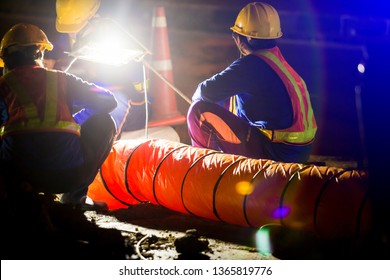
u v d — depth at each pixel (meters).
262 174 5.13
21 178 4.98
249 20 5.77
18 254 4.61
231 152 5.88
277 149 5.80
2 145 4.94
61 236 4.79
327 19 12.30
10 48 4.96
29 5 12.66
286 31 12.23
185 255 4.78
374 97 4.29
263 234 4.91
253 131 5.82
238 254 4.86
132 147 5.65
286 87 5.68
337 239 4.94
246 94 5.77
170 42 11.56
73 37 6.31
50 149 4.91
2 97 4.92
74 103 5.18
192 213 5.39
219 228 5.29
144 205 5.67
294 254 4.86
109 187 5.67
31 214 4.82
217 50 11.22
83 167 5.14
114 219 5.44
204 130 5.91
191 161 5.38
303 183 5.00
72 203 5.31
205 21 12.74
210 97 5.76
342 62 10.66
